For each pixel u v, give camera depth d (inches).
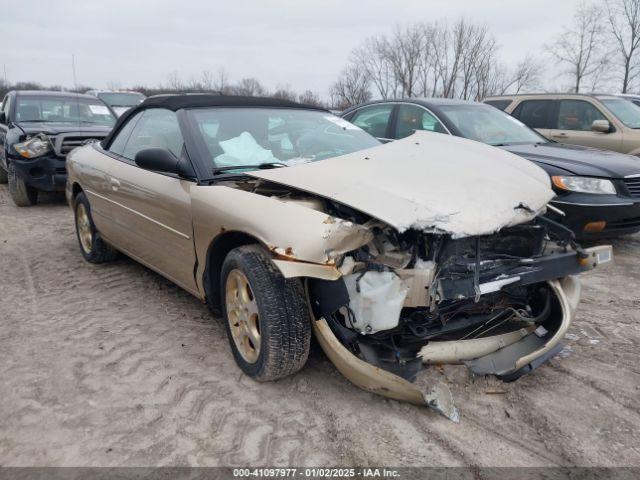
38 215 291.3
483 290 103.0
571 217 195.2
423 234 99.0
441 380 104.2
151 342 132.6
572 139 304.3
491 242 110.3
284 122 151.5
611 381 114.7
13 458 91.3
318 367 119.1
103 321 145.3
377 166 118.6
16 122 328.5
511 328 118.6
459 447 93.3
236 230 108.4
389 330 104.9
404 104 252.7
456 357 106.0
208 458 91.0
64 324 143.4
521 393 109.3
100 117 361.1
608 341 134.4
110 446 94.0
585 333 139.2
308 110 164.2
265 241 99.4
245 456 91.4
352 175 112.2
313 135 151.0
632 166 201.5
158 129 149.9
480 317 115.5
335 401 106.7
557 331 110.9
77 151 200.7
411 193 103.7
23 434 97.4
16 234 245.4
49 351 128.0
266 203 106.0
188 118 137.8
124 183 153.1
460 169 119.6
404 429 98.0
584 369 120.1
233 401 107.0
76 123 342.0
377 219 98.9
